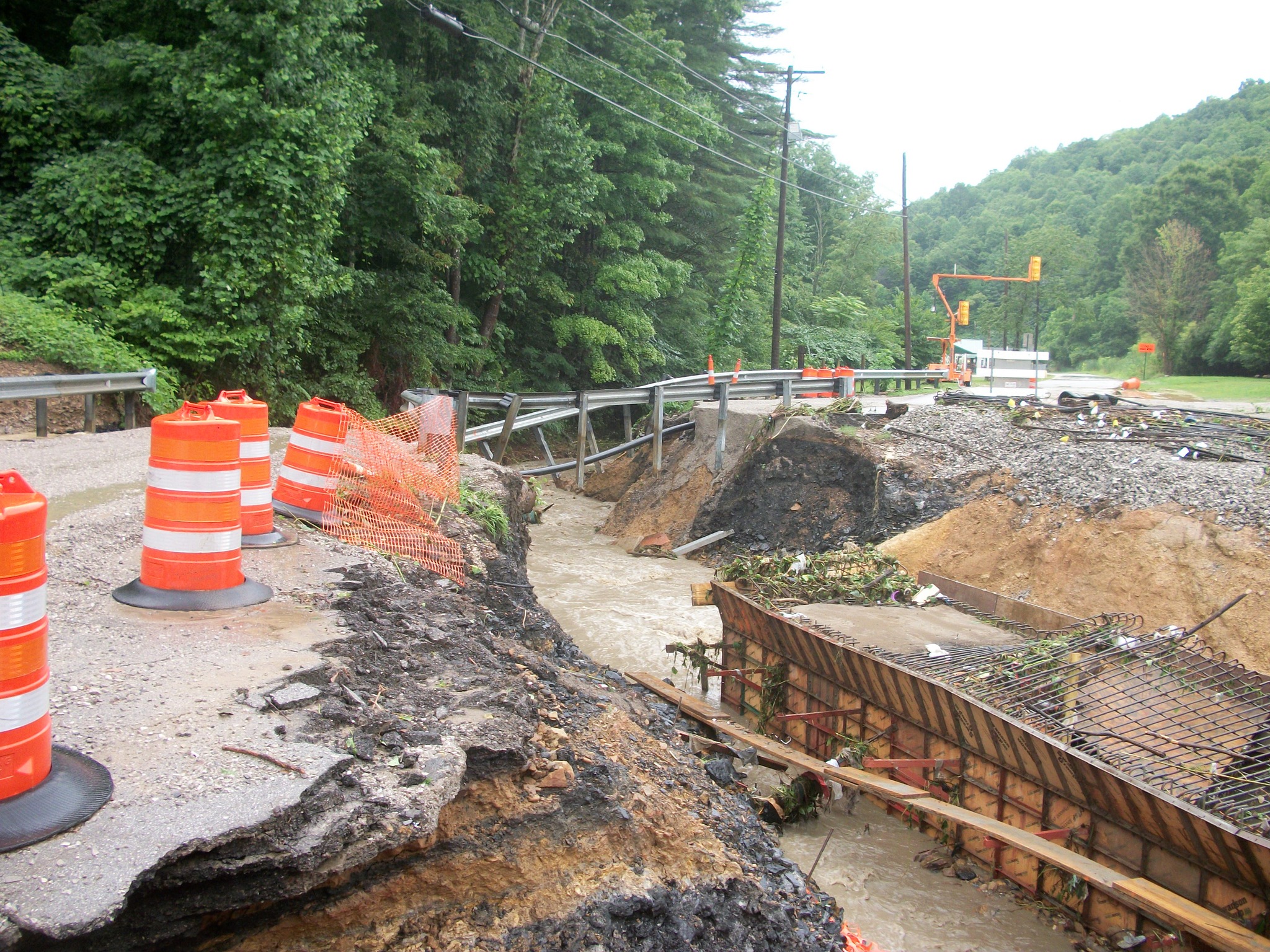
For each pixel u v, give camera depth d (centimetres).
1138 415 1811
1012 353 4000
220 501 607
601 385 3297
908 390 4341
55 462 1052
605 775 557
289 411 1806
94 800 360
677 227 3950
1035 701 812
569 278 3162
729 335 3847
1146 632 1205
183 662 505
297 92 1677
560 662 869
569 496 2531
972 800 820
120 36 1794
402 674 550
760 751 939
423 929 450
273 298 1692
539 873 494
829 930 604
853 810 904
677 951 502
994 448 1789
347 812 392
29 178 1677
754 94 4959
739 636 1170
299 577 688
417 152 2036
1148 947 656
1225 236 7544
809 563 1271
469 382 2750
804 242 7012
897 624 1053
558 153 2648
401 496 939
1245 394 3594
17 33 1875
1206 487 1366
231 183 1622
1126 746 754
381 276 2286
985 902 741
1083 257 10388
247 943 399
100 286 1548
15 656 341
